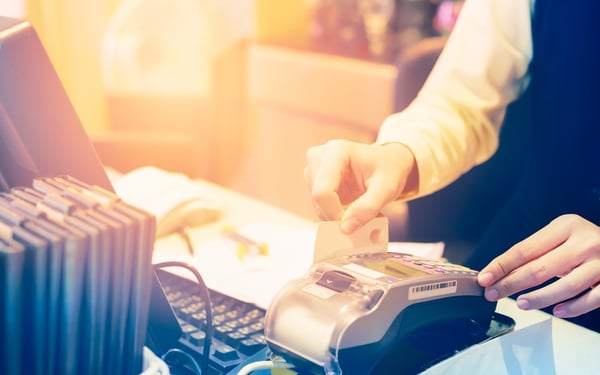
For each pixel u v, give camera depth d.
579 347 0.76
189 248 1.18
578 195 1.24
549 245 0.76
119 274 0.59
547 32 1.21
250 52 3.28
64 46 2.80
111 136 1.70
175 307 0.87
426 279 0.66
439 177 1.11
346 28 3.33
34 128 0.68
